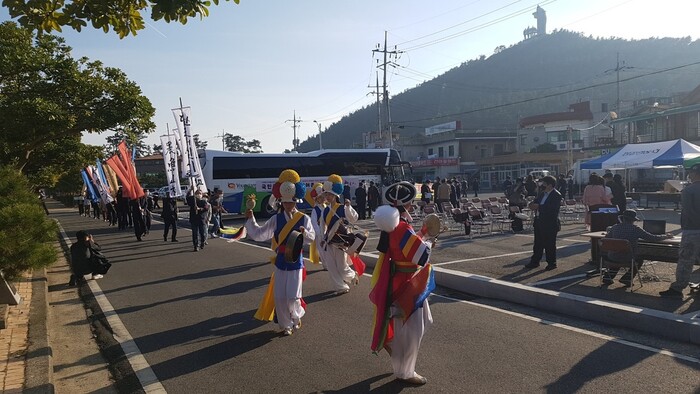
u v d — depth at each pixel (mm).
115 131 17344
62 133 16156
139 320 7379
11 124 14352
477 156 62281
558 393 4484
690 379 4719
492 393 4520
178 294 8930
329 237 8320
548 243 9656
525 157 51438
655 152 19359
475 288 8266
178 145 19859
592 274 8883
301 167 26922
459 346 5738
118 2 5422
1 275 6750
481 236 15289
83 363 5820
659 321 5977
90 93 15906
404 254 4562
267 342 6117
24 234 6527
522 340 5906
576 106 60969
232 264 11961
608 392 4477
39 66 15156
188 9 4867
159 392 4828
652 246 7930
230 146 86875
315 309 7543
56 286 10086
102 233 20844
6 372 5102
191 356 5758
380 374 5039
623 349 5543
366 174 28125
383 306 4645
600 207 11711
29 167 21406
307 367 5281
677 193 22750
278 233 6270
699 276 8688
